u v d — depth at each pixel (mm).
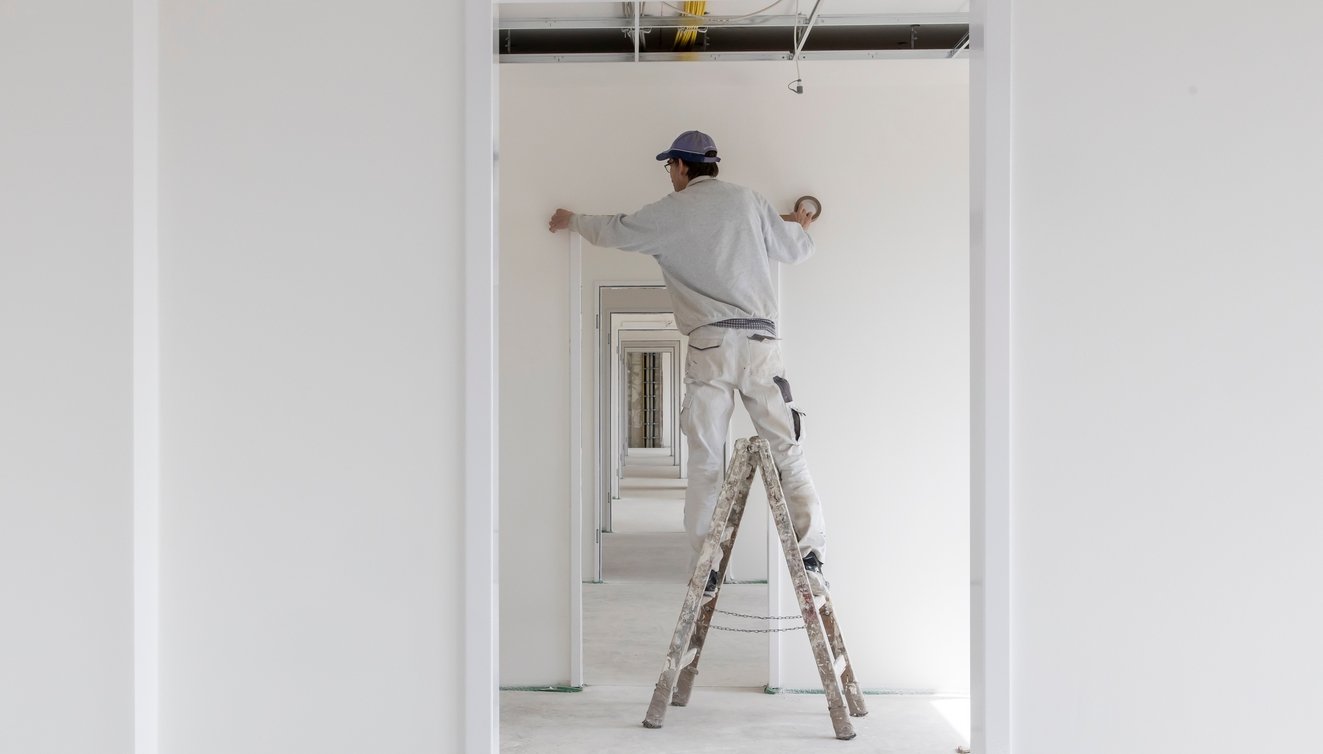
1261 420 2428
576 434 4609
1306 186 2430
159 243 2529
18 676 2475
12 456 2469
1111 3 2443
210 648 2527
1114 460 2436
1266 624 2416
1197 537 2428
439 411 2510
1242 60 2436
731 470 4012
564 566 4613
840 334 4629
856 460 4617
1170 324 2438
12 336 2469
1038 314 2445
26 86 2467
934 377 4625
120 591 2453
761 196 4277
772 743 3822
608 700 4414
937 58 4277
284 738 2521
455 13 2518
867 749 3768
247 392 2527
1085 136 2445
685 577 7371
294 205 2520
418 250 2514
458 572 2510
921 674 4586
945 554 4598
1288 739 2412
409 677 2512
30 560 2469
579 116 4676
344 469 2521
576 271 4621
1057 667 2430
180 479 2529
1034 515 2436
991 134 2438
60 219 2461
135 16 2451
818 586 4121
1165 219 2439
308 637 2520
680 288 4266
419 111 2514
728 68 4430
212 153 2525
